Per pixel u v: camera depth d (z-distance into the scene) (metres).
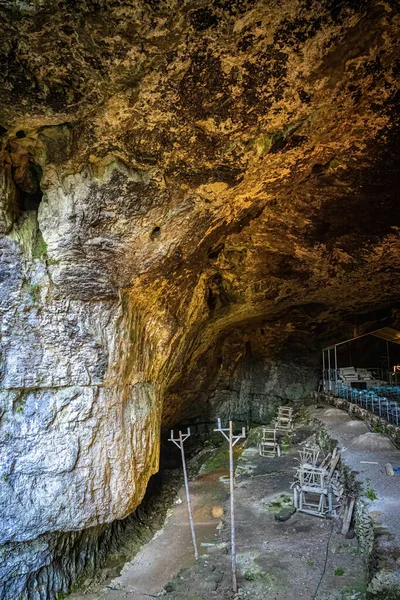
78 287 7.83
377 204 9.43
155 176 7.15
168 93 5.88
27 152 6.84
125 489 8.77
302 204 9.62
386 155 7.85
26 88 5.58
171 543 9.67
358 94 6.35
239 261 12.02
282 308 16.25
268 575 7.17
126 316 8.73
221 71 5.68
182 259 9.01
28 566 7.78
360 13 5.09
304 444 14.53
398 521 6.80
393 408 12.51
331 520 8.95
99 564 9.33
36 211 7.52
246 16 4.97
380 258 11.59
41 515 7.67
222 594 6.87
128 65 5.41
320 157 7.92
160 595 7.25
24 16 4.70
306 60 5.62
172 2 4.71
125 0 4.64
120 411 8.84
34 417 7.67
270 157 7.30
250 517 9.70
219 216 8.58
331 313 17.81
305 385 20.80
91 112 6.06
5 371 7.42
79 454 8.05
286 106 6.31
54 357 7.83
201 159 7.04
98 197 7.17
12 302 7.34
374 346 21.27
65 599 8.15
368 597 5.35
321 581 6.82
